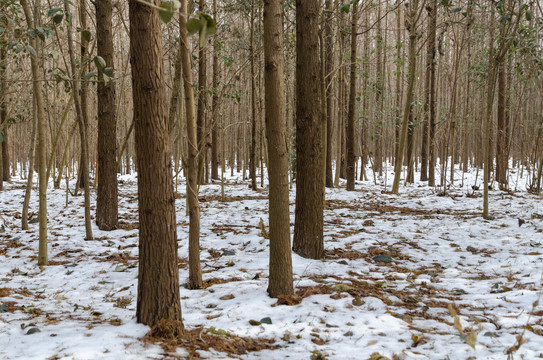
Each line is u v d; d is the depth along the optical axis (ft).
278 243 12.77
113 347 8.81
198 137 38.04
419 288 14.32
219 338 9.71
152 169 9.59
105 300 13.30
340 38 41.06
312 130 17.65
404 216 29.50
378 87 50.44
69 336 9.53
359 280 15.03
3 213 29.53
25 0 18.17
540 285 13.94
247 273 15.99
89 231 22.18
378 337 10.09
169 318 9.95
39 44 19.08
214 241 21.66
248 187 49.08
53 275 16.40
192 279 14.02
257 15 39.70
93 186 46.55
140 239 9.98
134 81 9.36
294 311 11.69
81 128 21.48
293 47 36.19
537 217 27.78
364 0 33.47
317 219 18.08
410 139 56.54
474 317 11.48
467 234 23.76
